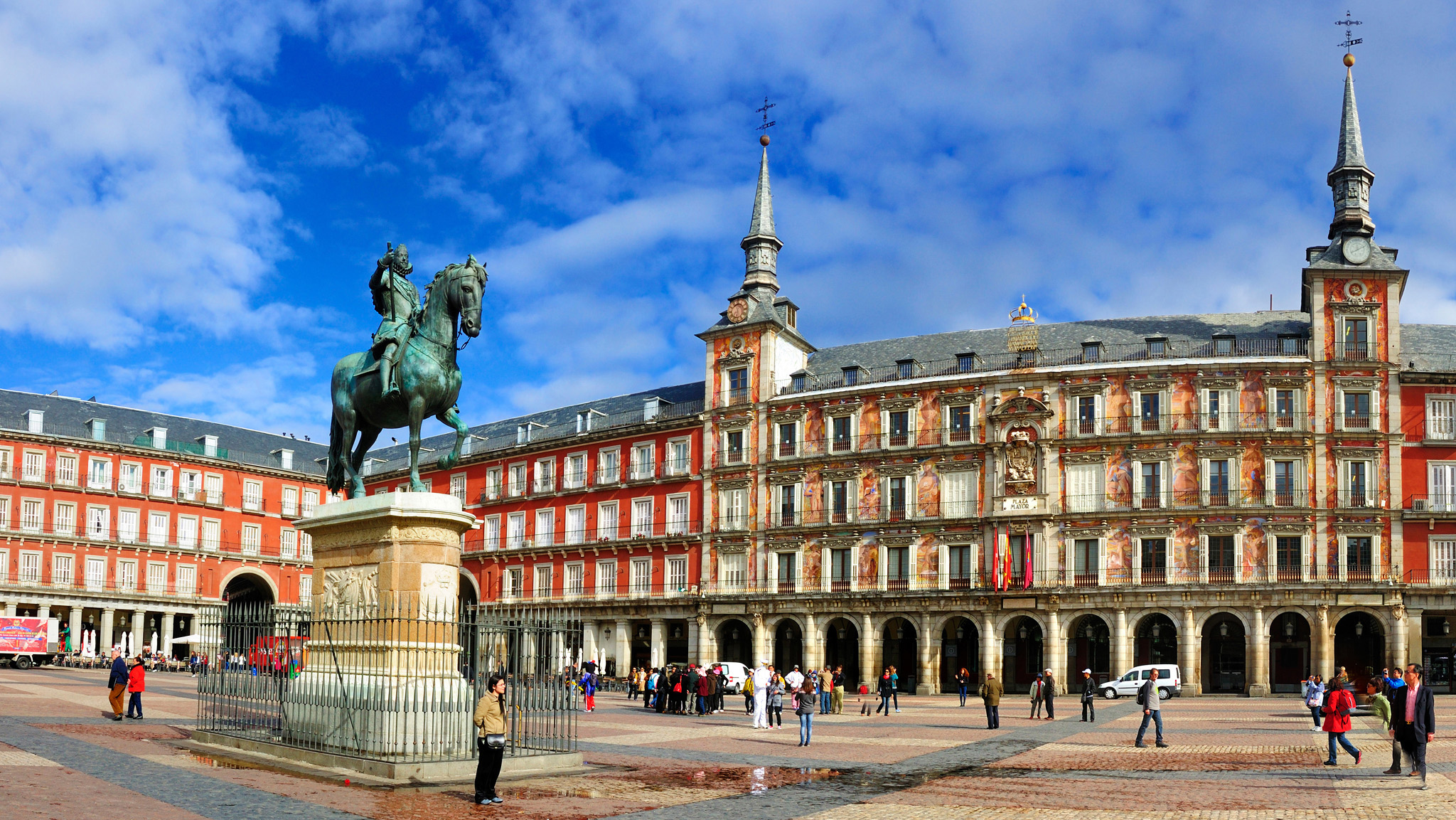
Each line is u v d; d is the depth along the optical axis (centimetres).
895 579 7162
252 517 9575
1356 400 6519
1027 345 7169
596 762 2406
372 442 2433
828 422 7531
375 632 2117
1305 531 6419
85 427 9100
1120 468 6750
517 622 2269
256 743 2255
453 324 2262
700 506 7906
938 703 5809
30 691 4419
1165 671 6116
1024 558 6819
